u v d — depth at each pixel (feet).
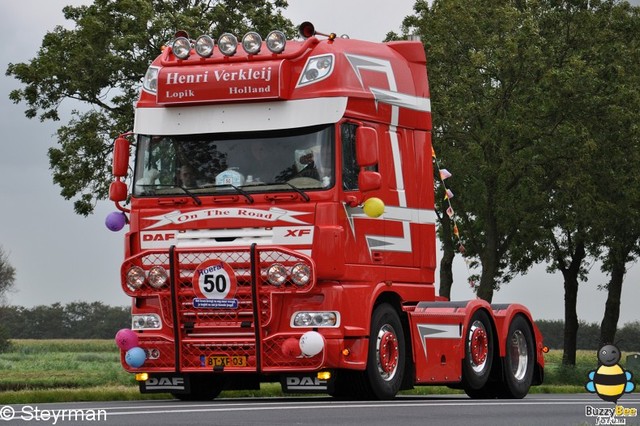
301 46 66.59
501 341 78.07
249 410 52.65
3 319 449.89
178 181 66.59
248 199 65.10
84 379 126.93
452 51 165.89
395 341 68.80
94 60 154.61
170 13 153.69
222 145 66.28
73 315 485.97
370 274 66.90
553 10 169.99
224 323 65.41
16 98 158.20
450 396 84.43
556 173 167.43
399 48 72.43
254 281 64.49
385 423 46.01
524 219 166.40
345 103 65.46
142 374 68.54
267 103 65.82
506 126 157.28
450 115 159.74
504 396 79.20
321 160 64.69
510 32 162.81
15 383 116.37
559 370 170.81
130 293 66.69
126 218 70.28
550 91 159.74
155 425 43.45
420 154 72.28
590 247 199.52
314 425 44.62
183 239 65.98
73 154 155.22
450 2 165.07
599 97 161.68
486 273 164.66
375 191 67.82
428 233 72.43
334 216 64.23
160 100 67.00
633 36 173.27
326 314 64.69
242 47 67.87
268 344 65.00
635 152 168.66
